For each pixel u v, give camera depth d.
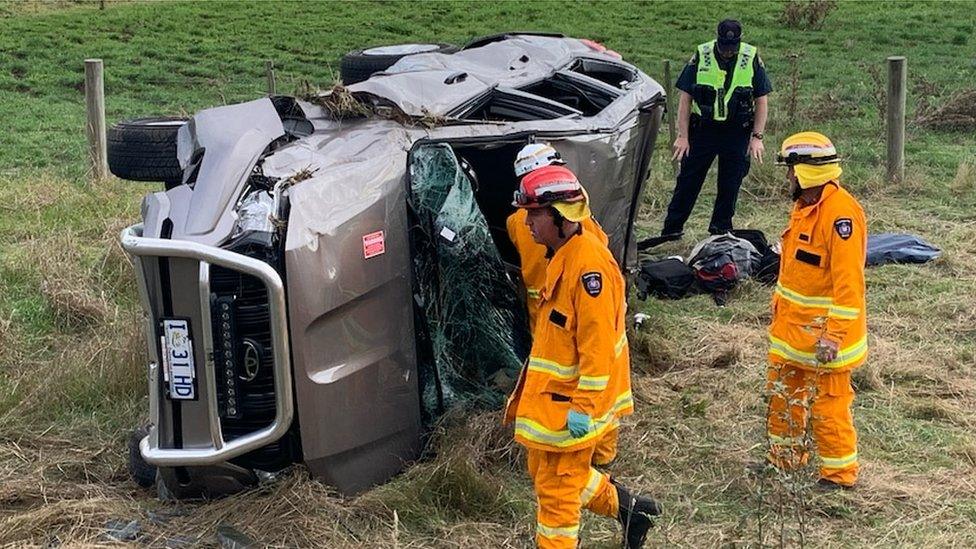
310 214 4.50
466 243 4.89
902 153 10.32
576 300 3.82
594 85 6.67
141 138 5.75
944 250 8.42
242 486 4.63
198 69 18.19
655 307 7.38
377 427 4.72
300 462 4.62
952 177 10.63
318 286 4.40
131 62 18.75
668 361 6.41
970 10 23.03
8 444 5.24
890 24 21.64
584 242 3.87
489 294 4.99
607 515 4.26
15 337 6.53
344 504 4.58
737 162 8.44
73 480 4.97
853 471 4.82
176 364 4.40
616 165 6.02
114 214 9.13
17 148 12.41
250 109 5.16
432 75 6.05
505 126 5.52
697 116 8.38
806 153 4.63
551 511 3.98
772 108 13.83
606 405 3.95
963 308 7.20
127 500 4.73
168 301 4.39
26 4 24.69
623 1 24.70
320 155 4.98
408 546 4.34
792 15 21.64
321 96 5.47
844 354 4.63
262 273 4.22
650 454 5.23
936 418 5.68
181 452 4.39
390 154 4.99
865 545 4.41
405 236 4.79
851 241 4.53
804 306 4.73
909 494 4.79
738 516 4.68
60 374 5.79
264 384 4.44
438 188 4.82
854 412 5.71
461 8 24.06
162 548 4.32
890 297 7.45
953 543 4.40
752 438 5.38
